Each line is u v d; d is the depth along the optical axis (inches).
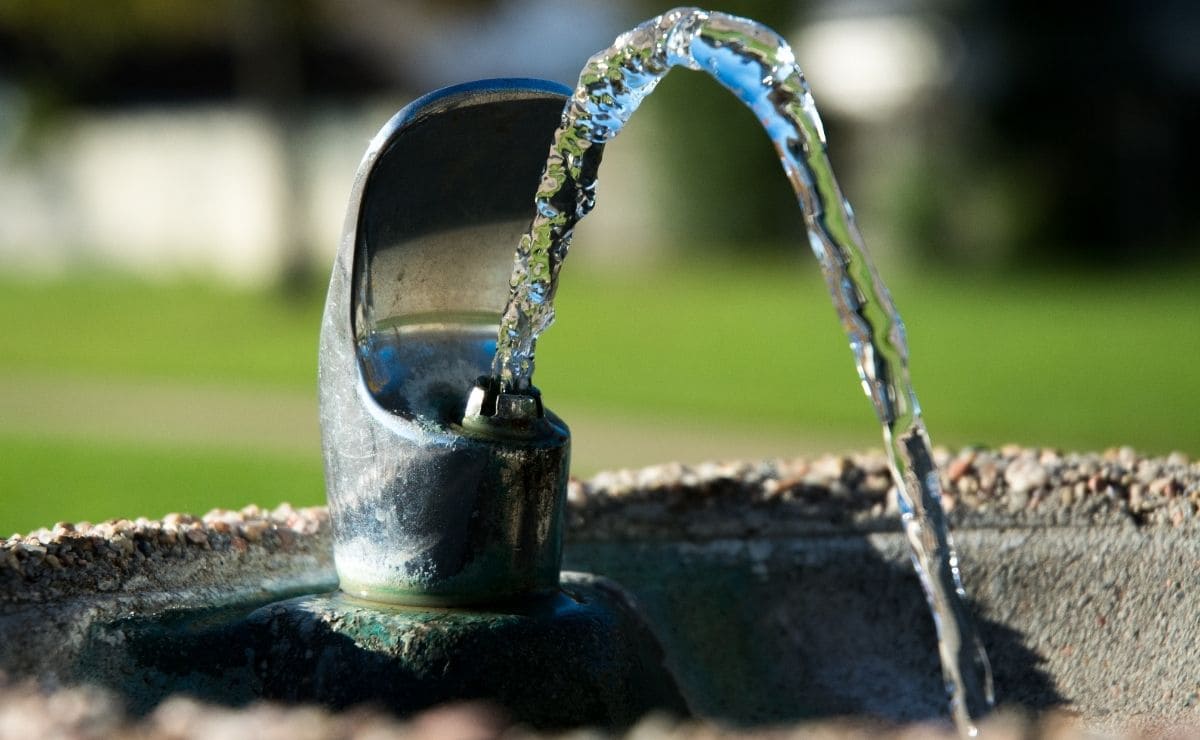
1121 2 1119.0
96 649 100.3
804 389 564.1
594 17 1330.0
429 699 98.0
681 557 131.8
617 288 1064.8
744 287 1053.8
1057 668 121.0
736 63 100.3
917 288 1037.2
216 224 1162.6
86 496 331.3
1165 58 1119.0
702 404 519.5
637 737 72.9
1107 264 1125.7
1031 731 77.8
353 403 104.4
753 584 130.3
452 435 102.0
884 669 125.6
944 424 477.7
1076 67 1115.9
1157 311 866.1
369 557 105.1
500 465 102.3
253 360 653.9
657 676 116.5
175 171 1171.3
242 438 447.5
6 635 96.5
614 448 417.1
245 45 906.1
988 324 817.5
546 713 99.8
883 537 131.8
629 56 103.4
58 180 1198.9
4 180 1202.0
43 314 881.5
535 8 1341.0
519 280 106.4
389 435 102.9
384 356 106.8
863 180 1176.2
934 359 670.5
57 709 68.5
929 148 1144.2
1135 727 113.0
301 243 895.1
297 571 121.3
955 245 1133.1
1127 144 1123.9
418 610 103.3
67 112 1168.8
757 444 426.3
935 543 97.3
